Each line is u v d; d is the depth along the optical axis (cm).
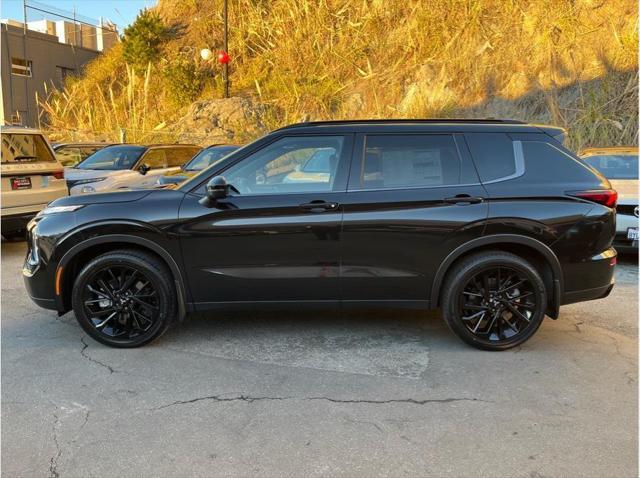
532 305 404
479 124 419
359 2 2155
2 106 2812
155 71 2394
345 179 405
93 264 403
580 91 1479
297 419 307
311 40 2158
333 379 360
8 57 2830
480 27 1830
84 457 272
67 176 974
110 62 2659
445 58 1839
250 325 463
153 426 301
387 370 374
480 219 395
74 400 332
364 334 443
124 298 410
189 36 2547
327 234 397
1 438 290
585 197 402
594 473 257
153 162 1097
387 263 401
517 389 344
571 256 401
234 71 2308
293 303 411
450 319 406
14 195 729
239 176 410
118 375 367
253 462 267
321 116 1886
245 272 403
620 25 1567
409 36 1959
